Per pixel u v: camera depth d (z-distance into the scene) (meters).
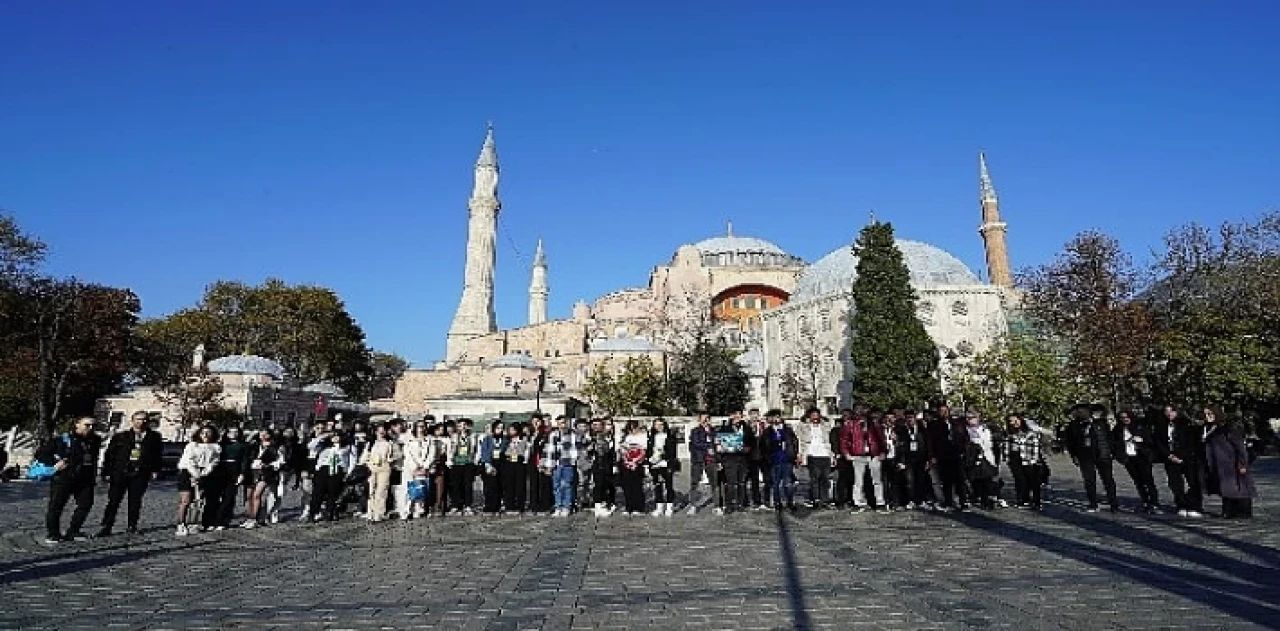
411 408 82.00
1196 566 9.54
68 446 13.95
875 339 50.06
